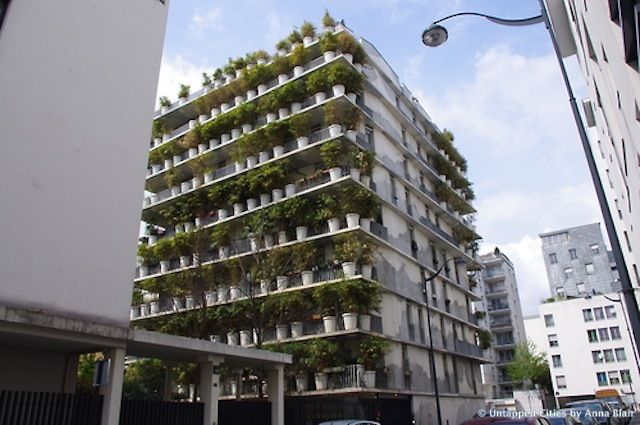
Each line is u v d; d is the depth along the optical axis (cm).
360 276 2386
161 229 3606
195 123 3584
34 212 1011
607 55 676
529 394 5241
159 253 3111
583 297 6353
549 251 7838
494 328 7088
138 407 1187
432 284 3366
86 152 1146
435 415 2825
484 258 7506
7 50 1033
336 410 2095
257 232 2642
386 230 2841
